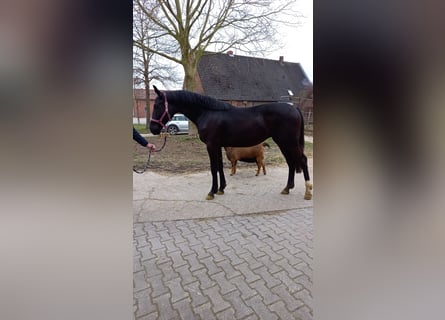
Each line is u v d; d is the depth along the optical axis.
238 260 1.67
